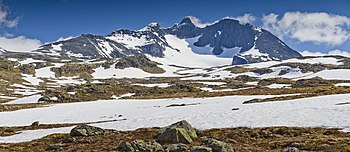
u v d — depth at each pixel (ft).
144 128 166.61
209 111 213.87
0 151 124.36
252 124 151.84
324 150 98.37
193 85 640.99
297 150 97.60
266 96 313.32
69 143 136.15
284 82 617.62
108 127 179.63
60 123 226.79
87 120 233.35
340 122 137.08
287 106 201.77
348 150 94.43
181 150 97.81
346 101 201.46
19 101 444.55
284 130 134.51
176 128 126.11
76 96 486.38
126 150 106.52
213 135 136.67
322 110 165.07
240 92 401.70
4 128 215.10
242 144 119.03
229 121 162.30
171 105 287.69
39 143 142.92
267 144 115.14
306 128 135.13
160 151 102.06
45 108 332.19
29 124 232.94
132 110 275.80
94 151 113.80
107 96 507.71
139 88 581.94
